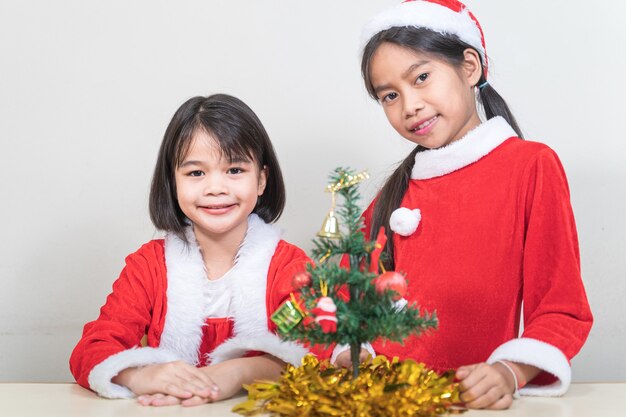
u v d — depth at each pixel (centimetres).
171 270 140
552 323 121
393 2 196
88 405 108
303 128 196
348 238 95
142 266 141
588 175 192
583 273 191
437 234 142
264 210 150
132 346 132
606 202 191
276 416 96
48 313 197
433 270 141
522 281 137
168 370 113
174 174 141
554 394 112
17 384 122
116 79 197
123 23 197
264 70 196
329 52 196
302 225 196
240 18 197
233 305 139
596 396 112
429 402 94
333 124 196
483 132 143
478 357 137
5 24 196
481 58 149
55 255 197
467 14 148
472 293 137
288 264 140
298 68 196
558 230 131
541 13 193
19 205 197
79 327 197
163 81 197
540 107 193
